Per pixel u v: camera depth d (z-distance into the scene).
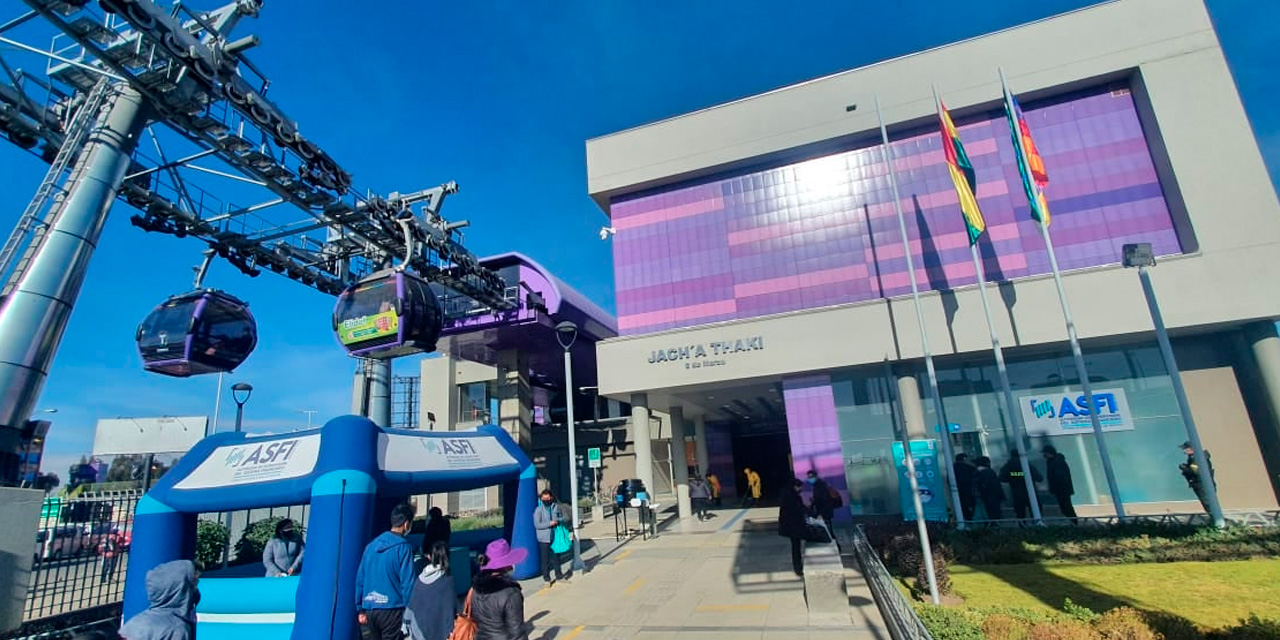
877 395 19.09
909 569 9.76
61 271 10.55
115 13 10.08
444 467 10.51
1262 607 7.26
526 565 12.20
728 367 20.09
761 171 22.16
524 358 29.00
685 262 22.28
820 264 20.83
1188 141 17.47
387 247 18.12
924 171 20.30
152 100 11.91
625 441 32.62
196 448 9.55
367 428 8.69
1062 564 10.27
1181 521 12.52
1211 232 16.70
